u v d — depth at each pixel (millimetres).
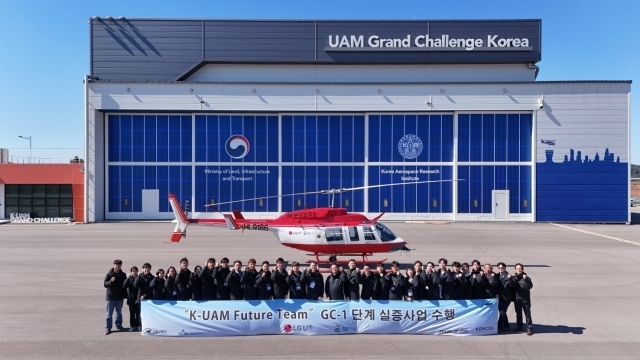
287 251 24453
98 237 29797
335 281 11891
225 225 21469
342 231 19484
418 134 40406
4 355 10000
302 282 11820
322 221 20203
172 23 41719
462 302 11398
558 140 39031
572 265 20625
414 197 40438
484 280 11648
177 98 39750
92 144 39250
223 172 40906
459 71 41938
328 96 40031
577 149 38906
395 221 40219
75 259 21797
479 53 41188
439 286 11641
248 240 28562
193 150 40719
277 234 20375
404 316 11398
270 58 41688
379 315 11406
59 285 16500
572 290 16078
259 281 11695
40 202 41062
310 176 41000
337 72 42281
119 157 40469
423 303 11414
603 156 38688
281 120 40906
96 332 11484
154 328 11180
